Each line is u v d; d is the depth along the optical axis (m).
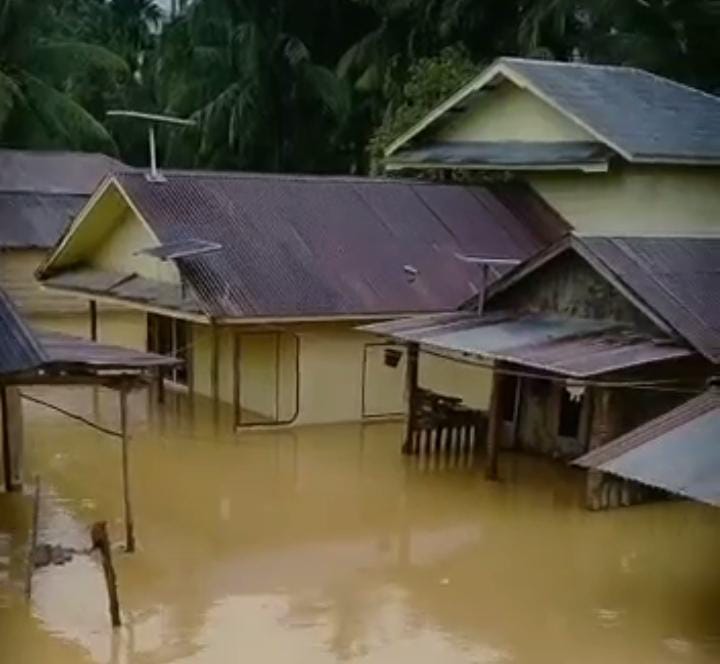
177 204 16.78
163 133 34.28
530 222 18.83
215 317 14.80
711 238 15.05
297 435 15.59
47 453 14.43
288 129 31.89
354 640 9.06
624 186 18.34
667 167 18.38
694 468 9.71
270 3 31.41
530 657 8.84
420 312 16.05
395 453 14.80
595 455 10.44
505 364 13.48
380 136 25.12
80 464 13.97
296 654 8.77
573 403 14.31
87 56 31.97
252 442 15.16
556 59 26.05
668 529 12.02
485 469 14.01
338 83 30.17
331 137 31.52
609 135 17.92
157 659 8.59
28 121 30.33
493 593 10.17
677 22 25.28
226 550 11.07
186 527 11.72
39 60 31.27
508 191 19.62
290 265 16.12
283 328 15.60
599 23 25.94
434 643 9.07
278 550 11.14
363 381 16.41
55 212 23.72
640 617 9.70
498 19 26.94
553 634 9.29
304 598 9.92
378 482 13.46
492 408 13.59
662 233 18.56
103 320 22.19
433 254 17.30
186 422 16.16
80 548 10.89
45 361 9.72
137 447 14.77
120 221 17.95
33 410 16.88
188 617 9.41
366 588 10.21
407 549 11.26
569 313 14.09
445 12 26.70
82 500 12.52
